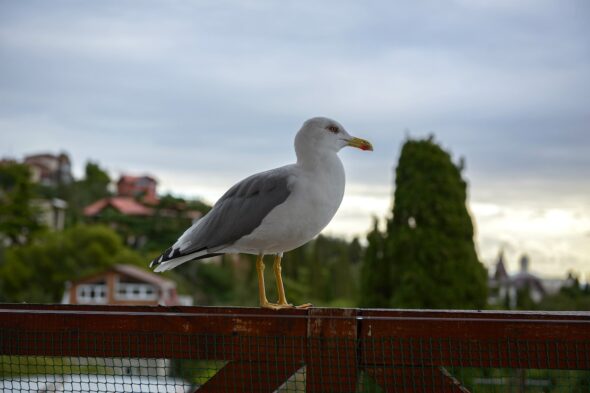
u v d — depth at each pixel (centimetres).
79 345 442
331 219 560
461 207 1836
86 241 5100
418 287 1791
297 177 545
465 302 1794
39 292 4728
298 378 432
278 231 544
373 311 429
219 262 4972
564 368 410
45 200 8131
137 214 6550
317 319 427
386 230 1888
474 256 1827
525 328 414
